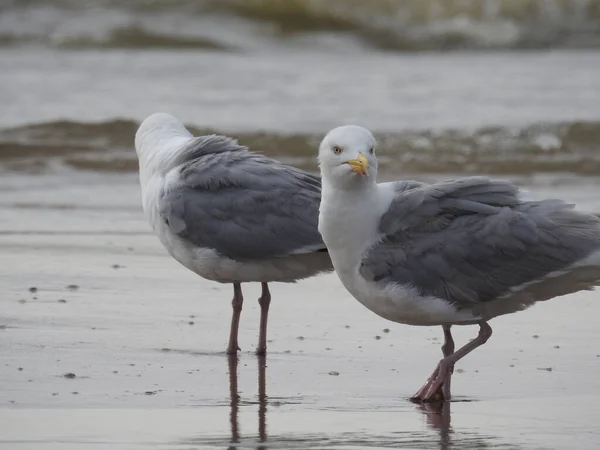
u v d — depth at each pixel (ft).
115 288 48.91
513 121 96.58
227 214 40.93
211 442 29.78
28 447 28.86
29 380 35.24
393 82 118.52
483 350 40.42
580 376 37.06
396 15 157.89
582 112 101.40
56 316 43.68
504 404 33.96
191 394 34.55
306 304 47.29
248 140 87.66
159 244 58.85
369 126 94.63
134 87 112.78
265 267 40.96
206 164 41.96
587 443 30.14
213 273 41.65
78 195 72.79
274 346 40.96
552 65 132.77
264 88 113.39
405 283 34.60
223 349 40.40
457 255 34.50
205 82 116.47
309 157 86.22
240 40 148.66
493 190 35.29
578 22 158.61
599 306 46.98
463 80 120.06
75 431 30.32
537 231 34.17
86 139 89.92
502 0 158.20
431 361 39.06
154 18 150.00
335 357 39.50
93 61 128.98
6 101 104.37
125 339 41.01
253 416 32.37
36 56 131.85
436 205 34.94
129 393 34.35
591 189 74.90
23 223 63.31
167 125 44.91
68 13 148.97
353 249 34.94
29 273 50.96
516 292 34.63
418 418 32.55
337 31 154.61
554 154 87.20
